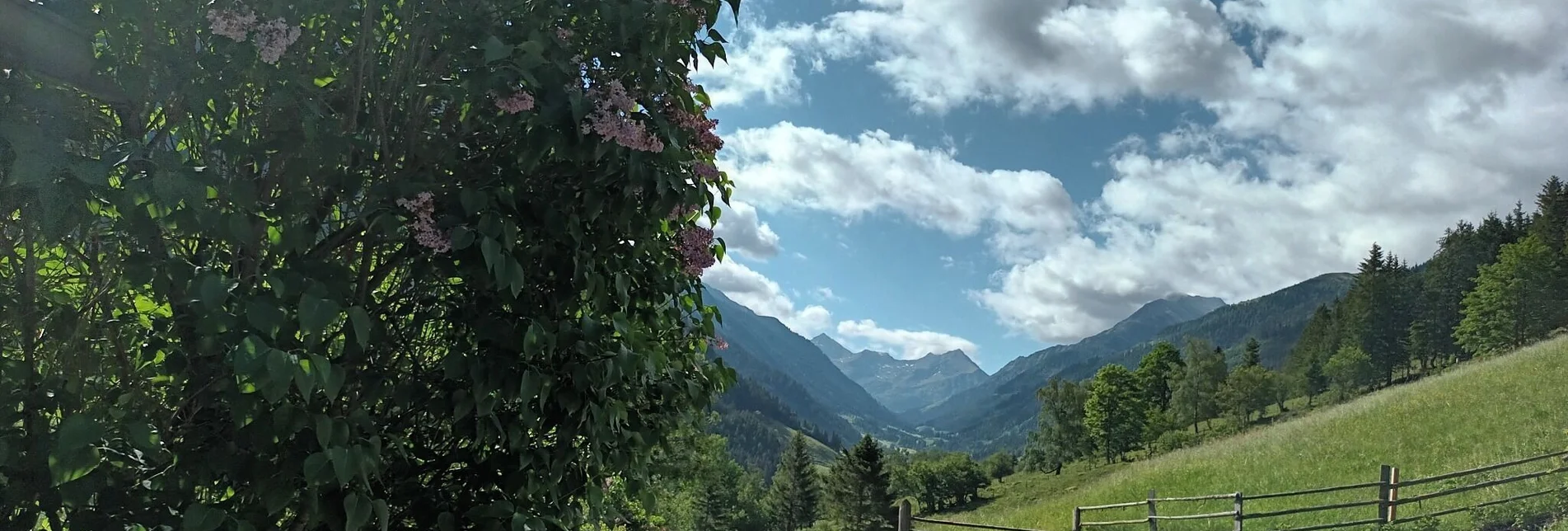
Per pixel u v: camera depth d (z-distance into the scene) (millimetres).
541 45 2764
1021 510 36719
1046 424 117750
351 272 2682
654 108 3236
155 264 2271
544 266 2928
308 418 2293
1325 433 27062
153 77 2338
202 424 2432
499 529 2793
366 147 2637
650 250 3514
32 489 2102
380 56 2908
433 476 3016
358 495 2451
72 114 2199
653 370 3330
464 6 2830
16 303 2230
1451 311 107875
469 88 2686
